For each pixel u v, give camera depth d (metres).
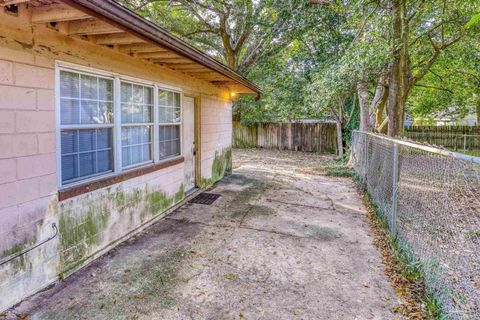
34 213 2.64
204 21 11.65
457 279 2.45
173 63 4.68
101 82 3.47
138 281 2.93
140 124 4.31
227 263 3.33
